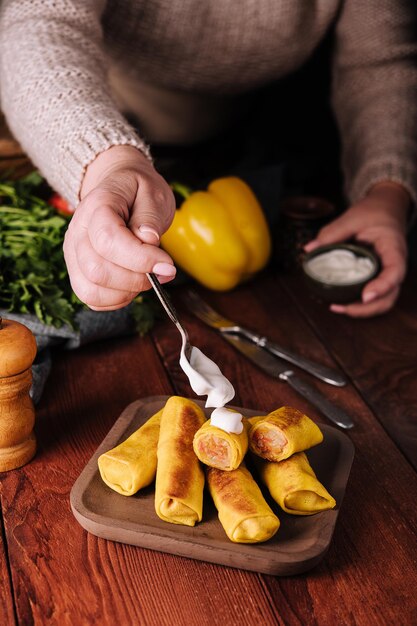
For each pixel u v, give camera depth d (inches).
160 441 29.8
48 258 37.2
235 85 46.5
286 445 29.3
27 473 31.3
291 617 27.2
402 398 35.2
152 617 27.1
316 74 55.6
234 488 28.5
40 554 28.6
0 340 30.1
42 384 34.2
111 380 35.6
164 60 43.9
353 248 40.9
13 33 36.1
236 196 41.7
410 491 31.0
